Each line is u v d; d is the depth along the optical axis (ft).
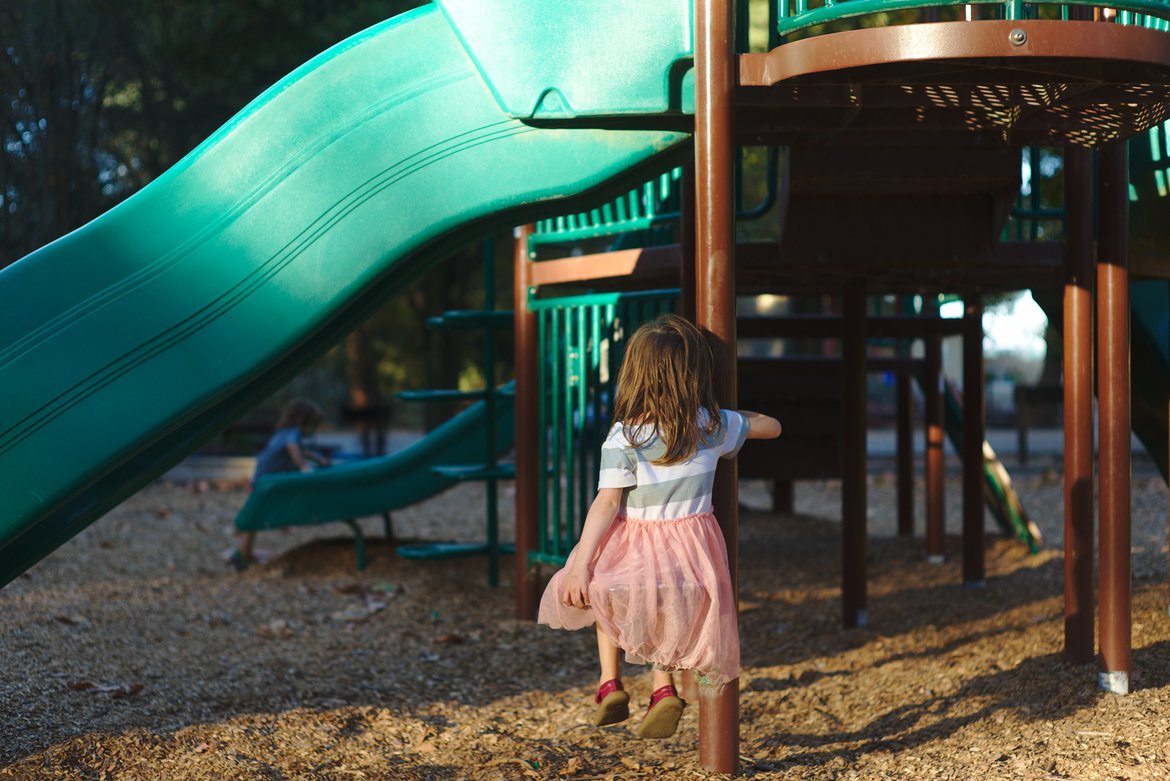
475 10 11.00
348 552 25.50
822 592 21.29
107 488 12.69
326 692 14.25
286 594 21.63
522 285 19.71
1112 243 12.92
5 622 17.42
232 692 13.99
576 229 18.60
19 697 12.84
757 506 37.17
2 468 10.92
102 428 11.07
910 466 28.27
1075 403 13.93
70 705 12.68
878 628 17.78
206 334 11.34
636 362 10.11
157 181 11.46
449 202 11.53
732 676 9.85
